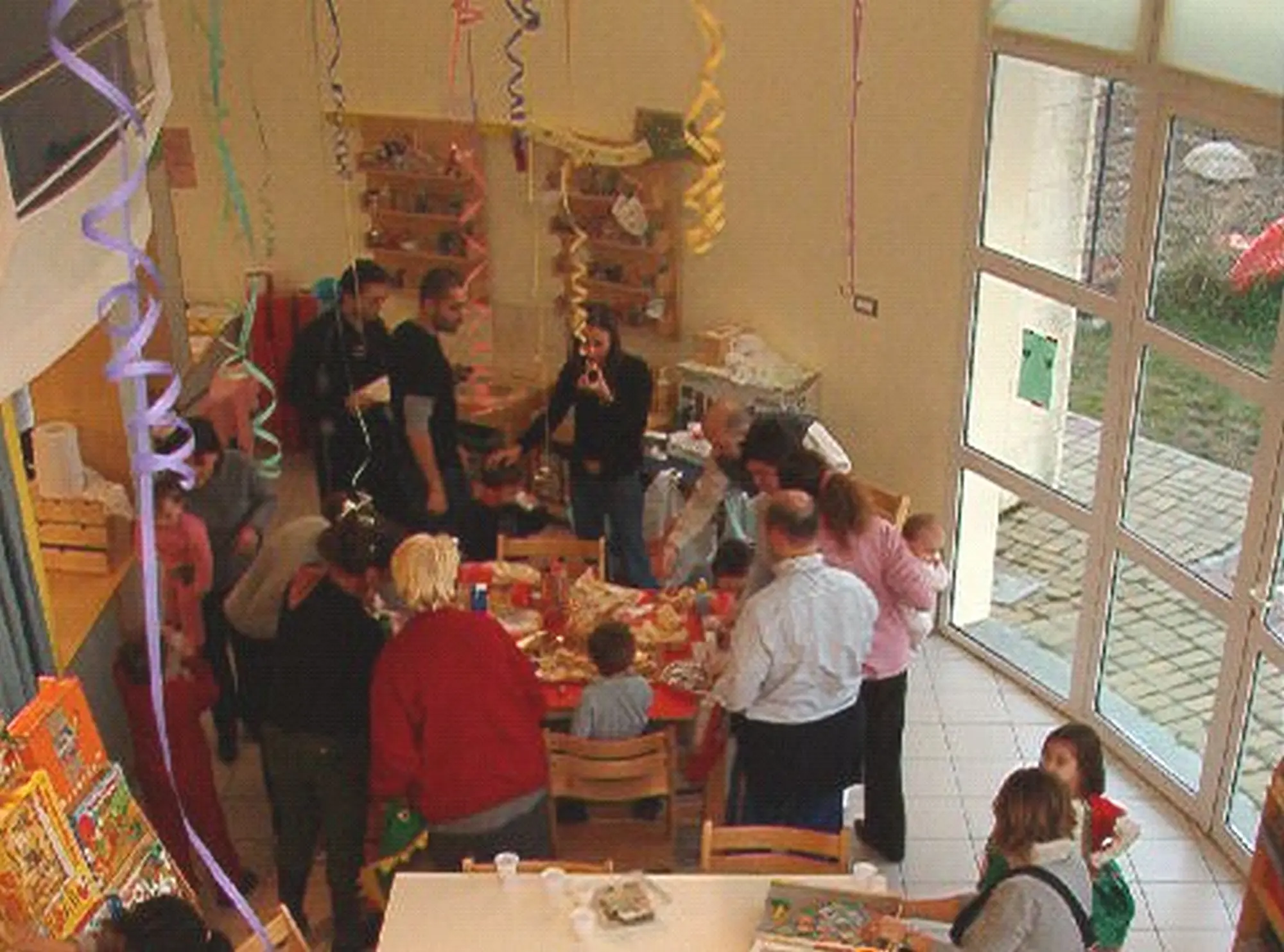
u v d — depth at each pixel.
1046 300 6.15
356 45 7.95
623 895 4.03
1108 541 6.04
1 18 3.33
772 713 4.59
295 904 5.10
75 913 4.00
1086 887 3.66
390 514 6.57
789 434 4.95
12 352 3.20
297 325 8.20
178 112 8.05
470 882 4.13
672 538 6.17
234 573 5.89
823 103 6.86
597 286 7.94
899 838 5.50
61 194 3.49
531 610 5.65
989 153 6.22
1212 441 5.46
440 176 8.00
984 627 6.92
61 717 4.22
